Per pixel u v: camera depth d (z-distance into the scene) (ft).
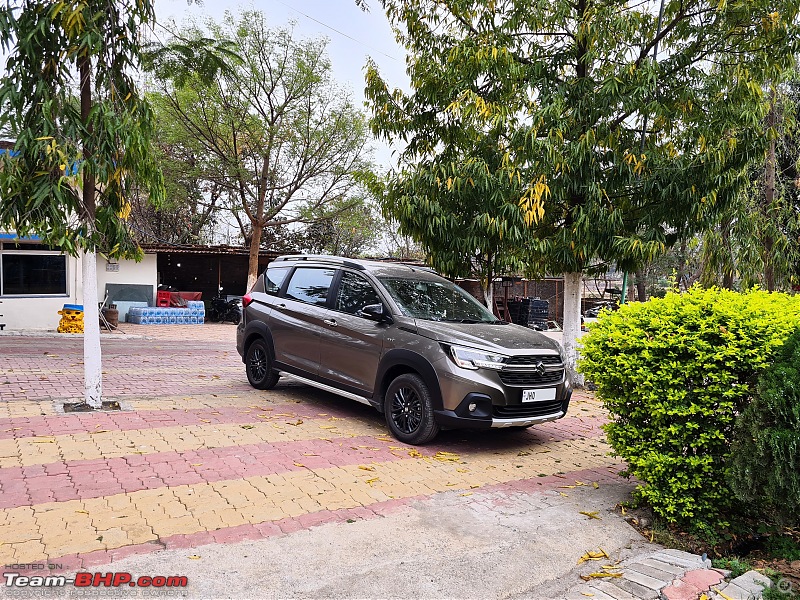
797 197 35.12
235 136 69.10
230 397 25.36
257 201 75.46
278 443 18.78
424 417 18.97
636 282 72.38
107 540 11.35
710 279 33.99
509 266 29.37
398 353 19.85
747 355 12.72
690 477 13.61
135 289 66.64
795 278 34.27
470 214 28.37
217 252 73.26
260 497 14.12
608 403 15.23
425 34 30.48
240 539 11.79
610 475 17.98
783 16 25.12
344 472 16.38
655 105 26.63
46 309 49.83
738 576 11.55
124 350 40.32
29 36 17.62
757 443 11.55
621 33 28.17
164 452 17.07
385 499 14.58
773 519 14.17
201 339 51.42
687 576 11.28
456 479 16.57
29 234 20.61
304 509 13.60
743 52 27.25
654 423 13.93
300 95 68.39
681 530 14.01
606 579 11.20
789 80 31.91
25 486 13.83
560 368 20.13
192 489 14.33
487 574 11.05
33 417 19.86
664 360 13.66
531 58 30.63
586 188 27.32
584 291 103.45
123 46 20.22
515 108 29.73
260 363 27.22
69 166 18.19
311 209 74.84
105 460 16.05
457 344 18.66
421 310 21.40
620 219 26.86
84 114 19.88
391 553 11.60
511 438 21.77
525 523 13.65
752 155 25.84
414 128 30.76
